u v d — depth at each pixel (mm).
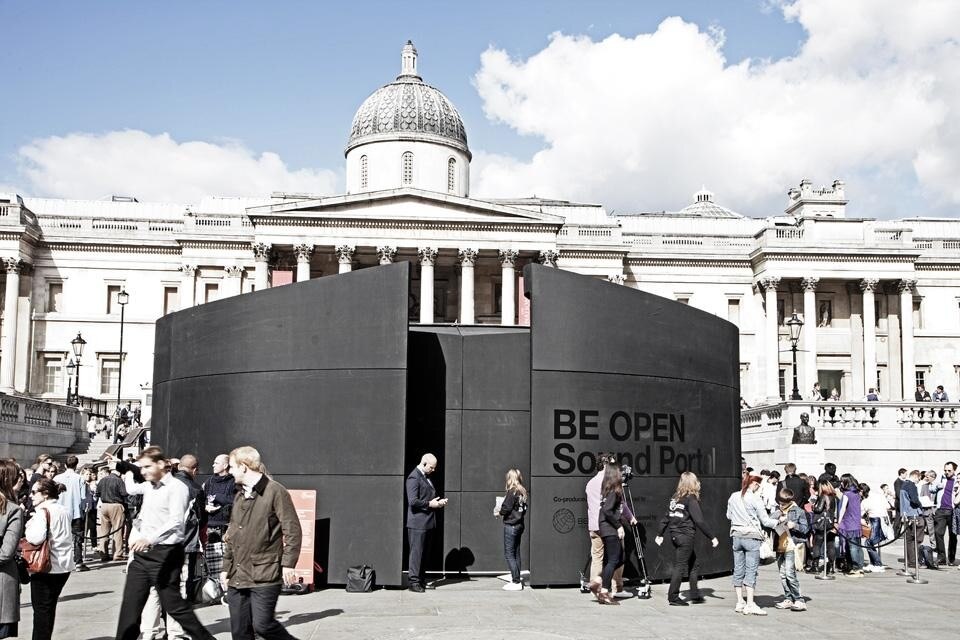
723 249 74812
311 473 16000
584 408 16281
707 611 14539
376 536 15680
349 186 77188
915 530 19453
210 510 14422
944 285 76125
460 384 17469
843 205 76000
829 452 35781
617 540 14594
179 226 74000
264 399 16531
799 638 12523
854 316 74688
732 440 19266
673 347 17734
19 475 11242
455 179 76938
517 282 68062
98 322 72000
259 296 16953
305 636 11953
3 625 10734
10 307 68688
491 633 12156
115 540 22156
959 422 36406
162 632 12391
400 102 75750
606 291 16766
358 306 16125
